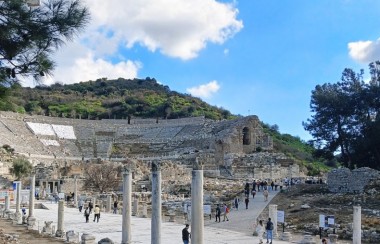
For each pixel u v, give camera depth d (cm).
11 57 1594
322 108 8275
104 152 13400
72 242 3350
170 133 14412
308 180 8488
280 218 3872
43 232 3888
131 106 19175
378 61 8038
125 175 2820
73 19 1574
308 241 3394
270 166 10712
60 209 3741
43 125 14150
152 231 2167
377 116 7325
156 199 2178
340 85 8375
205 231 4178
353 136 7812
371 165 7375
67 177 9306
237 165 11044
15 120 13688
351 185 6047
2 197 7150
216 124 13712
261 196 6600
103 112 18538
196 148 12419
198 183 1989
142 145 13850
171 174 9819
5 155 10131
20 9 1525
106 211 6519
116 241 3497
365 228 3831
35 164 10862
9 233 3681
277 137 16825
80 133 14550
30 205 4606
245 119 12731
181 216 5666
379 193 5475
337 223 4153
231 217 5050
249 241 3531
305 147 16288
